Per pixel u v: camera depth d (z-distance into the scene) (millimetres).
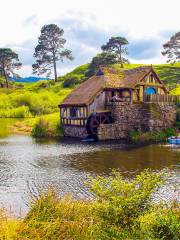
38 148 38281
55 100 95438
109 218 10352
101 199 11031
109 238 9781
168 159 29906
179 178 22594
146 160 29578
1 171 26156
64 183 21969
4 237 9164
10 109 94125
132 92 49438
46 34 139500
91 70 111438
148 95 48656
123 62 131875
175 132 46375
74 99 50906
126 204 10375
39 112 88875
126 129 47156
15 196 19125
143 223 9891
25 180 23031
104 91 49531
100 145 40062
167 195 18438
